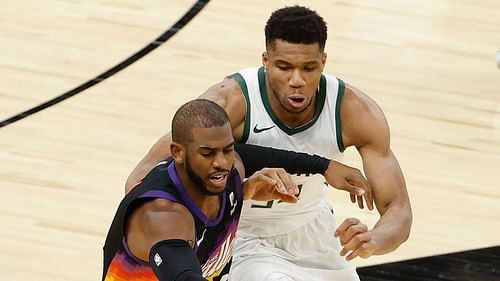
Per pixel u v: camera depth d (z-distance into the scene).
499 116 20.12
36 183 16.44
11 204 15.73
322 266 11.57
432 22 24.89
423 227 15.82
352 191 10.44
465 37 24.16
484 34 24.47
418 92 20.95
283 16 10.17
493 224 16.12
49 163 17.11
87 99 19.69
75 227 15.20
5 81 20.30
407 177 17.44
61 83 20.39
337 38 23.42
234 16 24.41
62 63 21.34
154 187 8.93
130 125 18.69
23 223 15.22
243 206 11.16
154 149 10.53
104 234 15.09
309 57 10.14
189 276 8.22
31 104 19.38
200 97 10.89
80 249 14.65
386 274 14.30
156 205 8.84
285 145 10.95
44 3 24.66
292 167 10.45
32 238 14.84
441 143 18.80
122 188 16.45
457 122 19.72
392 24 24.56
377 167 10.91
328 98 10.98
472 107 20.44
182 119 8.77
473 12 25.77
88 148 17.72
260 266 10.97
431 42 23.69
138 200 8.86
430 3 26.20
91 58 21.69
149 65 21.42
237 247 11.33
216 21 24.05
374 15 25.03
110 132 18.38
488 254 15.09
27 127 18.38
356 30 24.00
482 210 16.56
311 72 10.27
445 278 14.27
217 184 8.84
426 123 19.56
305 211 11.32
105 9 24.45
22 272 13.98
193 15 24.36
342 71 21.66
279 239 11.43
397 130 19.16
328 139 11.01
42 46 22.17
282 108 10.84
